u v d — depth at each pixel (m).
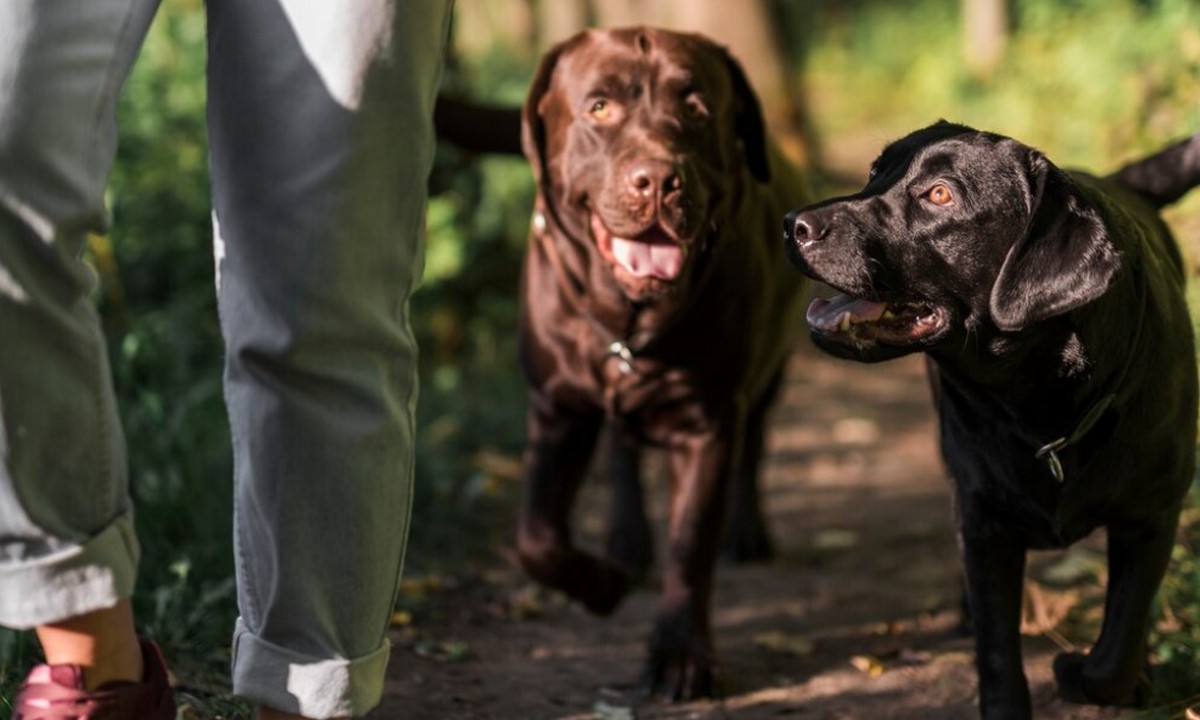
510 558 6.21
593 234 4.46
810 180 14.41
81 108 2.54
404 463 2.85
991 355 3.59
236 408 2.79
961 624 5.00
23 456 2.55
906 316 3.66
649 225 4.22
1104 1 13.05
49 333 2.56
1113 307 3.53
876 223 3.57
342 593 2.81
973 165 3.56
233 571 4.93
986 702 3.81
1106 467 3.66
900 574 5.94
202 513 5.21
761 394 6.04
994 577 3.84
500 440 7.95
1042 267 3.41
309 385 2.75
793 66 14.60
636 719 4.33
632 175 4.19
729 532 6.21
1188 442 3.78
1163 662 4.24
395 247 2.81
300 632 2.81
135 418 5.49
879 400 9.73
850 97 25.34
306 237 2.70
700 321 4.57
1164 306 3.75
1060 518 3.73
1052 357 3.55
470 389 8.86
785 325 5.46
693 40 4.64
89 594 2.64
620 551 6.02
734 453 4.74
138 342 5.68
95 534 2.66
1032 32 14.93
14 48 2.46
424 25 2.76
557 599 5.64
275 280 2.72
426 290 9.28
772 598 5.66
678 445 4.75
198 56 8.20
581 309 4.62
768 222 5.08
